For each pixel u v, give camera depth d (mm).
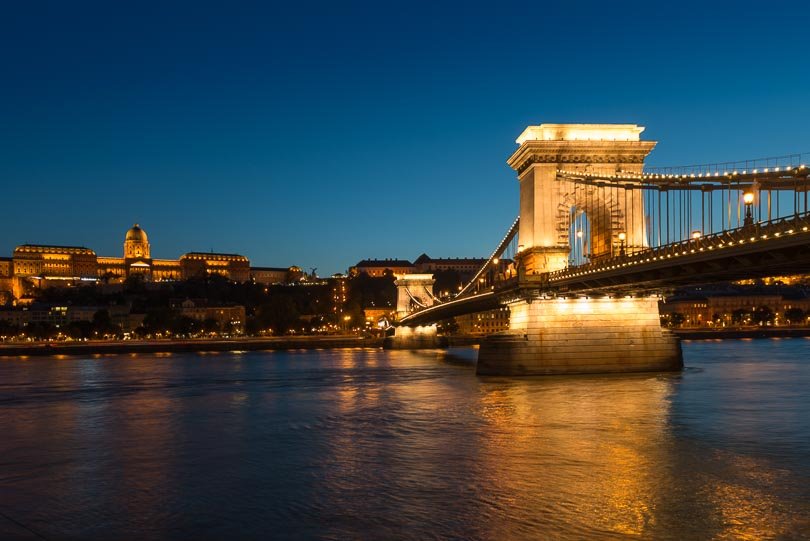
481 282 120562
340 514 33500
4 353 193500
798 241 44344
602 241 86250
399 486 37594
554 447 45344
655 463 40906
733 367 98250
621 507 33375
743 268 51938
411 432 52188
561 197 84438
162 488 38500
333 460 43875
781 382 76438
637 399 63312
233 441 50844
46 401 76875
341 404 69000
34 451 48625
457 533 30703
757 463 40656
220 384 93688
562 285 76562
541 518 32156
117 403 74125
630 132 86188
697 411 57125
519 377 80625
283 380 97812
